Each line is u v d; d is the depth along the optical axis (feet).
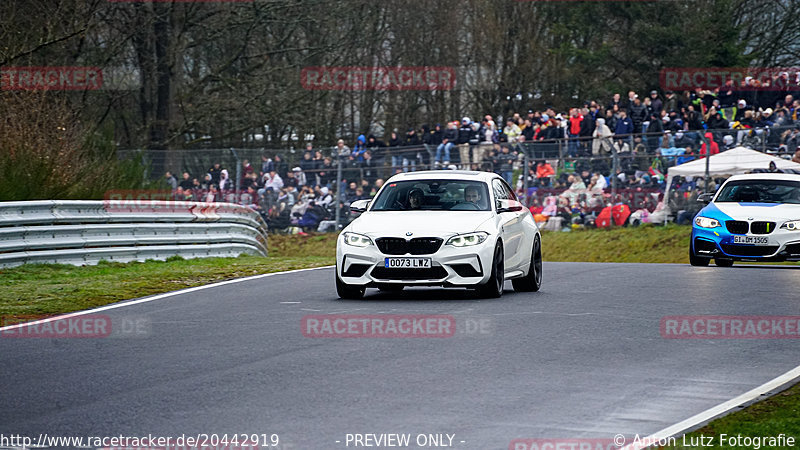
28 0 319.27
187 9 394.52
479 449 63.16
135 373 86.84
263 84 405.59
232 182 341.21
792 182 206.80
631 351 97.60
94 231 187.73
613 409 73.87
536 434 66.64
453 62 543.39
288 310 125.59
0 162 198.59
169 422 70.28
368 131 536.01
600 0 561.43
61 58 323.98
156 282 158.51
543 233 316.81
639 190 306.76
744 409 73.10
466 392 79.25
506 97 560.61
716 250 194.08
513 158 321.73
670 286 155.12
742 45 550.36
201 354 95.66
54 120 225.97
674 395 78.74
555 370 88.12
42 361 92.73
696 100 320.50
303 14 394.93
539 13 566.77
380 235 134.21
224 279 165.27
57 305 130.62
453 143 330.34
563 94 572.92
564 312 123.34
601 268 191.93
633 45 556.51
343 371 87.35
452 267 133.08
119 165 253.65
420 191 145.07
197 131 426.10
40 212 177.78
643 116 312.29
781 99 320.29
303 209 341.62
